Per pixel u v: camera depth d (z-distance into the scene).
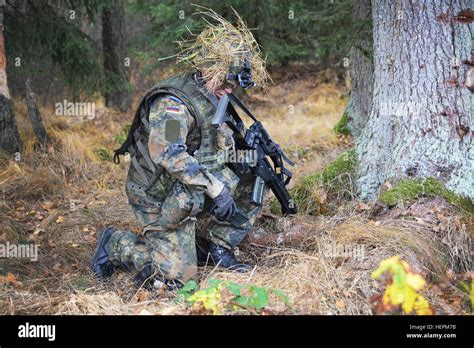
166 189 4.75
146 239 4.85
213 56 4.65
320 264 4.62
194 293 4.29
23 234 6.13
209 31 4.84
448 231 5.13
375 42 6.03
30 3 9.71
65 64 10.10
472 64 5.48
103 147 9.35
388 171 5.85
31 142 8.65
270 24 11.47
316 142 9.80
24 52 9.76
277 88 15.25
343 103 13.59
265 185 5.21
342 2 9.41
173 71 12.30
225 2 10.40
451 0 5.48
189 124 4.60
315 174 6.45
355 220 5.43
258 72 5.06
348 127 10.02
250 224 5.16
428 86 5.61
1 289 4.64
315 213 6.11
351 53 9.95
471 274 4.78
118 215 6.66
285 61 16.17
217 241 5.12
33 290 4.81
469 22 5.48
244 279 4.65
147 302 4.34
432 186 5.48
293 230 5.41
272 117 12.23
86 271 5.27
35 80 12.63
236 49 4.67
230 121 4.80
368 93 9.79
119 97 12.84
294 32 11.97
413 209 5.38
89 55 10.15
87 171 8.27
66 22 9.80
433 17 5.53
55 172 7.94
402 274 3.33
